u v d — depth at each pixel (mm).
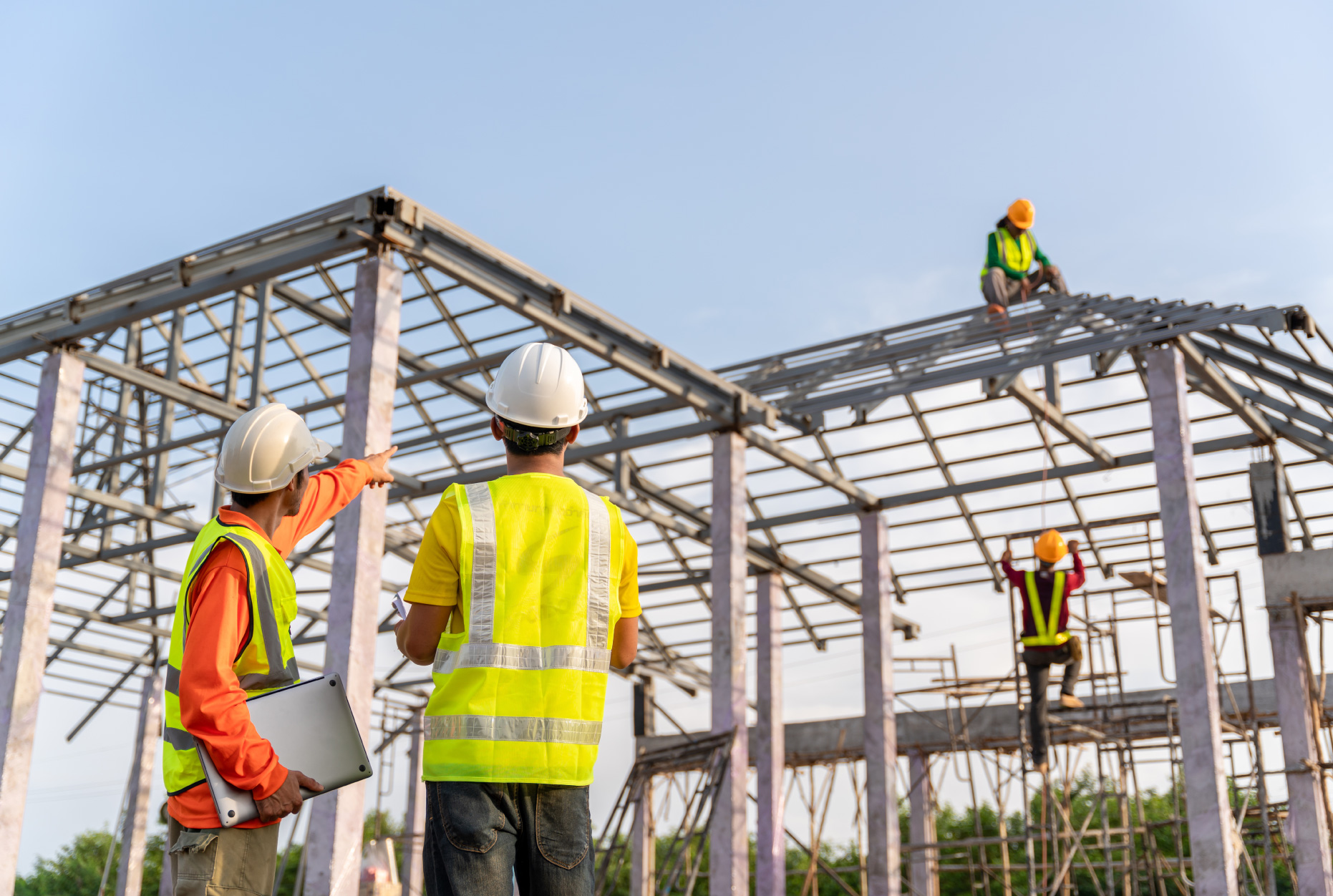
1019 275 16516
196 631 2918
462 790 2742
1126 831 16047
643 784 15188
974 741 21078
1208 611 12883
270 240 11398
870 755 17438
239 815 2855
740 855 13570
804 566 21141
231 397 15141
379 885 19703
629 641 3113
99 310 12438
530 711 2795
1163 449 13578
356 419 10508
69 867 44594
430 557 2877
